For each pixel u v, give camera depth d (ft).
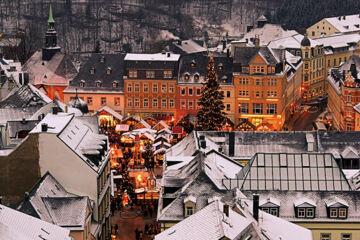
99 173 482.69
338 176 464.24
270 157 467.11
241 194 428.15
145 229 533.96
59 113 542.57
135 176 608.60
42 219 417.28
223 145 561.43
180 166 494.59
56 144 474.08
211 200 428.15
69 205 432.25
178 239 357.41
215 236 337.31
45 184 456.04
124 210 573.33
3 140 530.27
